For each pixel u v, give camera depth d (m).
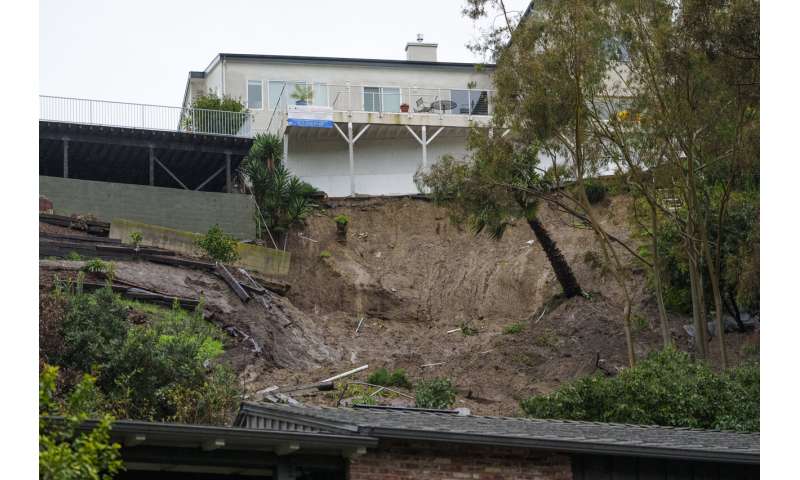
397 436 12.77
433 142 54.41
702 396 25.59
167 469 13.05
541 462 13.82
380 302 44.81
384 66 55.53
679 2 31.67
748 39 29.20
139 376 25.56
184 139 44.91
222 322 35.72
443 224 49.72
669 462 14.56
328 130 51.75
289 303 41.12
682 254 38.31
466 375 37.03
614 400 25.69
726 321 39.50
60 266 35.34
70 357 25.72
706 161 34.50
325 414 14.43
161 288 36.50
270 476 13.52
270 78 54.28
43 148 44.25
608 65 34.00
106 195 43.44
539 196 36.19
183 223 44.41
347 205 50.16
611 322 40.28
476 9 34.00
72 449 10.86
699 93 31.27
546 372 37.75
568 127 34.41
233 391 26.55
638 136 33.62
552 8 32.44
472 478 13.38
